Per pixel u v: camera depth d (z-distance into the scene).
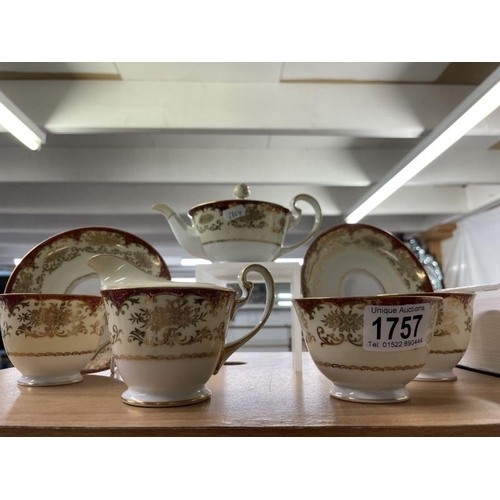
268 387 0.54
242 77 1.34
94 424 0.37
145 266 0.70
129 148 1.93
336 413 0.41
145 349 0.42
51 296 0.55
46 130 1.36
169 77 1.33
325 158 1.93
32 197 2.36
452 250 2.89
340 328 0.44
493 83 0.97
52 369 0.56
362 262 0.69
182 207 2.35
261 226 0.65
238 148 1.93
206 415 0.40
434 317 0.45
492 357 0.60
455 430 0.36
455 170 1.98
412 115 1.36
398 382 0.44
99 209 2.36
